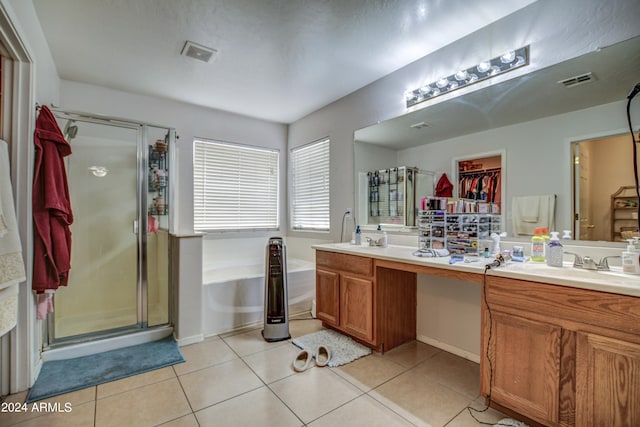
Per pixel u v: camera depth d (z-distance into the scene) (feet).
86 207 8.23
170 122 10.67
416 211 8.11
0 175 4.87
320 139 11.50
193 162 11.22
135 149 8.57
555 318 4.22
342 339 8.18
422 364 6.87
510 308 4.71
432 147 7.69
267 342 8.11
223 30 6.70
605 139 5.13
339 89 9.81
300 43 7.20
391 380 6.21
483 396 5.48
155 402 5.49
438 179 7.55
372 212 9.37
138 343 7.94
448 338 7.54
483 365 5.08
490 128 6.57
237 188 12.41
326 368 6.70
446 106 7.36
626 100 4.91
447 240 7.20
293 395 5.70
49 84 7.54
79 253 8.13
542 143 5.83
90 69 8.39
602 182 5.16
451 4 5.88
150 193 8.71
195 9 6.00
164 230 8.83
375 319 7.27
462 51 6.99
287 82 9.27
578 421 4.02
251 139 12.61
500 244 6.40
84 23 6.41
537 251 5.58
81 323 8.11
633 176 4.87
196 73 8.68
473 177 6.88
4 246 4.82
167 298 8.66
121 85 9.41
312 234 11.97
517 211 6.18
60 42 7.10
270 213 13.30
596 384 3.87
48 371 6.51
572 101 5.46
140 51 7.51
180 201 10.94
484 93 6.64
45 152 6.21
